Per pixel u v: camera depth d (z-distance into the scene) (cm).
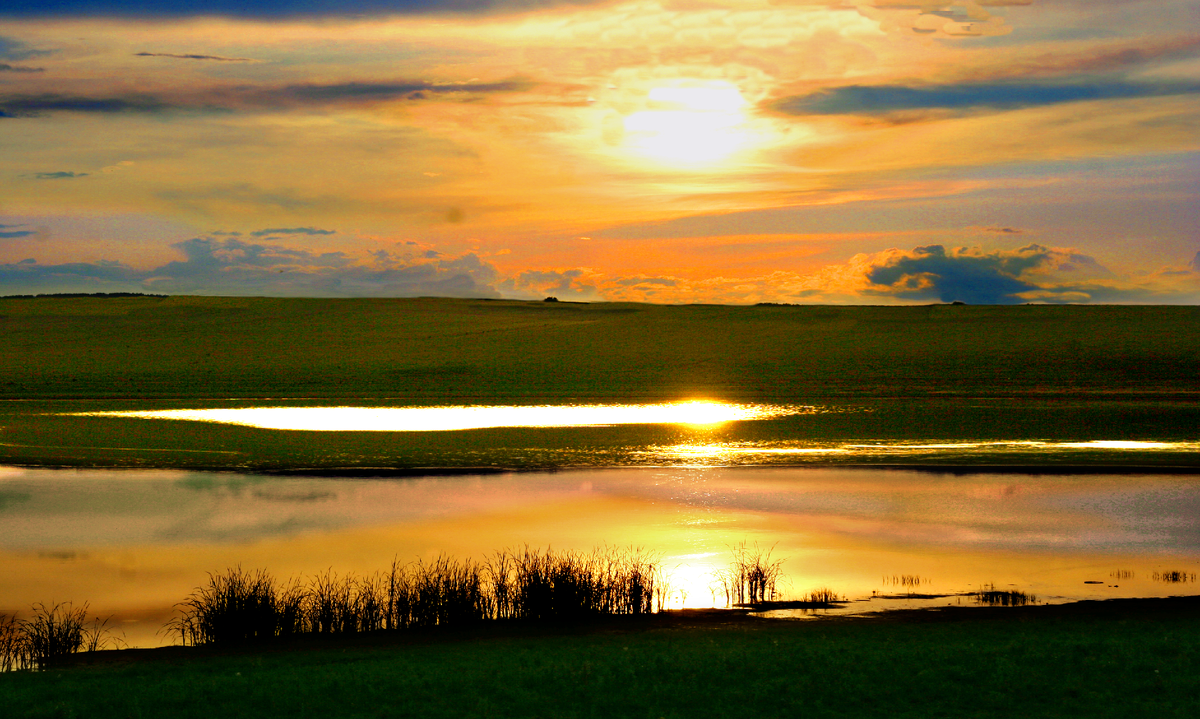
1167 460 3741
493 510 2836
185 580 2062
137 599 1920
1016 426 4788
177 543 2420
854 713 1112
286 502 2970
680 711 1124
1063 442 4275
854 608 1766
